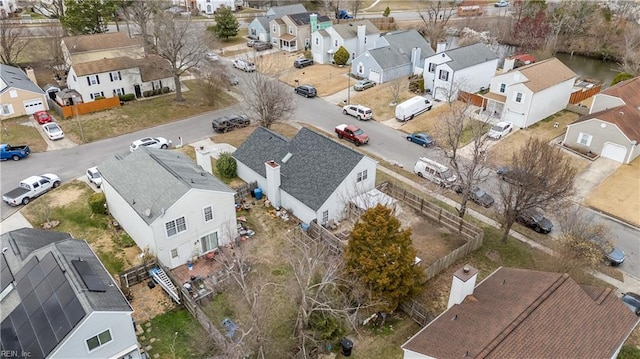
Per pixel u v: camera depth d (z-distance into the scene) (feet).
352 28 242.58
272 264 102.17
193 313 88.17
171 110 185.88
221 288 95.14
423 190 132.67
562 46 276.21
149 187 102.32
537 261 105.50
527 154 103.09
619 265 105.09
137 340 82.12
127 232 111.34
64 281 73.00
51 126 160.76
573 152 152.05
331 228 114.01
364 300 85.40
